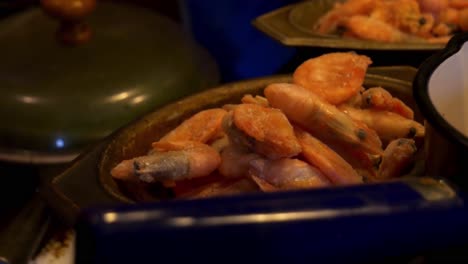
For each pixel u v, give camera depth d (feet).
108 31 3.08
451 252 1.37
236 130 1.70
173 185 1.75
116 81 2.84
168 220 1.27
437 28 2.83
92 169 1.77
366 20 2.69
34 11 3.27
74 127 2.76
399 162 1.74
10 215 2.71
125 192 1.77
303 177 1.66
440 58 1.66
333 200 1.32
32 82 2.82
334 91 1.85
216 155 1.76
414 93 1.55
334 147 1.77
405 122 1.85
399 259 1.36
